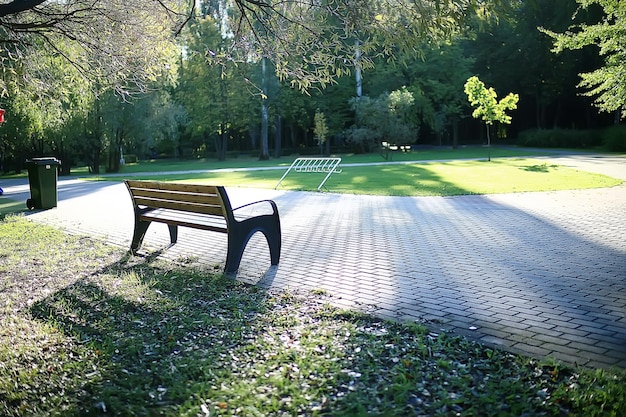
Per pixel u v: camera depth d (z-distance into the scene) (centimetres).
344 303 534
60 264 738
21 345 433
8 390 354
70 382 364
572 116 6200
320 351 403
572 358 386
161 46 900
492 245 832
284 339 433
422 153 4653
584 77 1688
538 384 337
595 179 1931
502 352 398
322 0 546
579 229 961
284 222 1113
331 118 5609
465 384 340
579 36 1594
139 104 3819
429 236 924
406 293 568
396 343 419
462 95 5447
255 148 6184
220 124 5175
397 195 1599
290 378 359
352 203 1430
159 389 351
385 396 325
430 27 491
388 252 791
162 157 6562
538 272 654
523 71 5631
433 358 389
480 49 5775
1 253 822
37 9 751
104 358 404
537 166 2659
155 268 707
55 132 3412
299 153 5894
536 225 1015
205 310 519
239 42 614
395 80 5259
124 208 1448
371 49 554
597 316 483
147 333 457
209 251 823
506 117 3238
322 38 559
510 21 474
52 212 1381
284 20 566
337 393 337
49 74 984
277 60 593
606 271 653
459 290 578
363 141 4681
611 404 311
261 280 635
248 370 374
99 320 496
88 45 820
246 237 678
